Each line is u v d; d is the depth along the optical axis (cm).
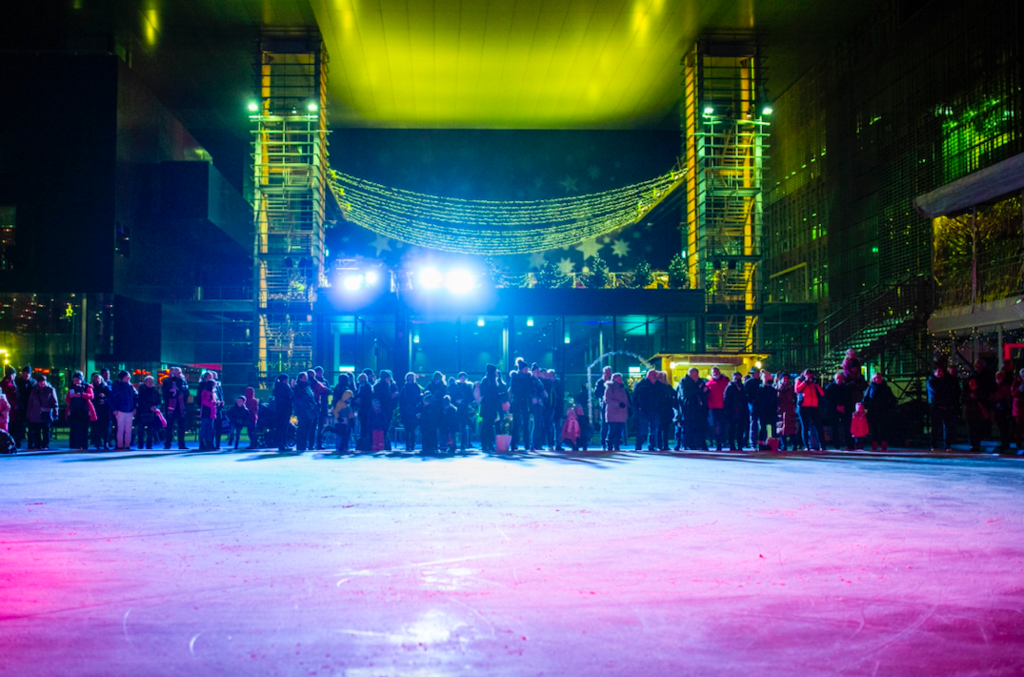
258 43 3353
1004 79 2609
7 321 3094
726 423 1967
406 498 930
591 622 414
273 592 475
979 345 2347
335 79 3791
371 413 1941
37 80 3167
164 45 3472
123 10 3136
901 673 341
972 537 667
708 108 3338
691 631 399
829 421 1958
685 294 2930
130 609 438
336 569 538
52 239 3123
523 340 2927
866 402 1886
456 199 4422
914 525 730
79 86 3164
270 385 3086
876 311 3084
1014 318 2142
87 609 438
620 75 3744
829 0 3170
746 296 3155
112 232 3131
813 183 3966
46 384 1997
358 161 4428
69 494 972
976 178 2309
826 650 371
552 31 3316
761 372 1947
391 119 4309
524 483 1109
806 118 4050
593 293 2900
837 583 502
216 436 2034
